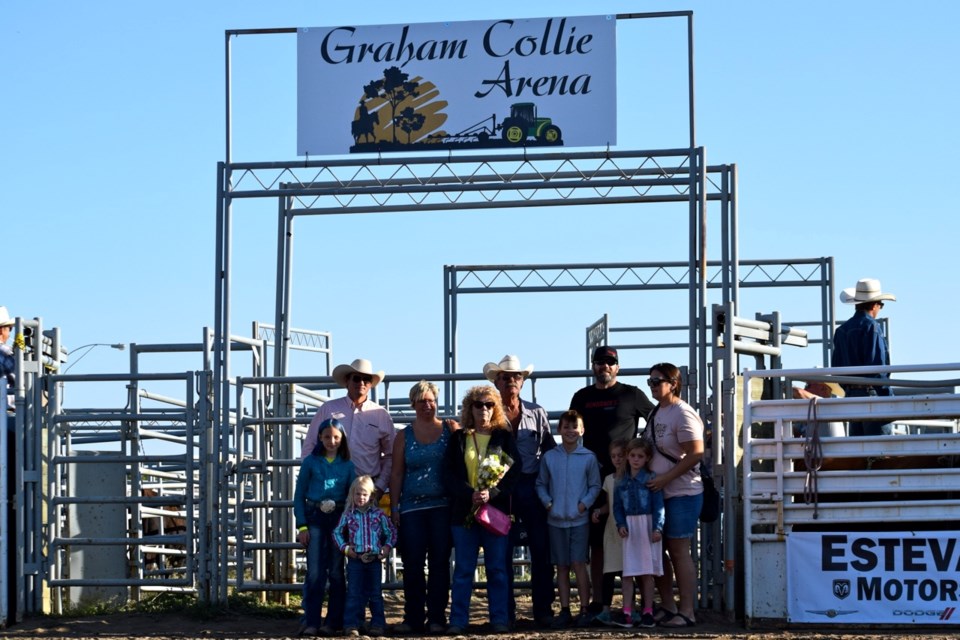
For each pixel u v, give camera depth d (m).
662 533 12.00
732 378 12.81
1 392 13.26
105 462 14.19
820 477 11.90
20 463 13.75
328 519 11.99
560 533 12.17
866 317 13.59
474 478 11.78
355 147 14.71
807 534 11.86
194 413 13.95
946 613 11.59
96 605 14.47
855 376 13.44
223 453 13.88
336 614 11.98
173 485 19.23
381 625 11.91
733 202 15.26
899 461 12.01
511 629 12.11
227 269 14.30
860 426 13.57
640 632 11.64
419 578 12.09
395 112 14.71
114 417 14.09
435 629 11.92
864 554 11.76
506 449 11.88
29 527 13.75
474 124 14.63
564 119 14.55
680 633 11.55
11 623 13.24
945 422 16.73
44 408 14.02
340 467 12.00
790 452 12.03
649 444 11.88
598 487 12.16
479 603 14.99
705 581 13.17
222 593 13.78
